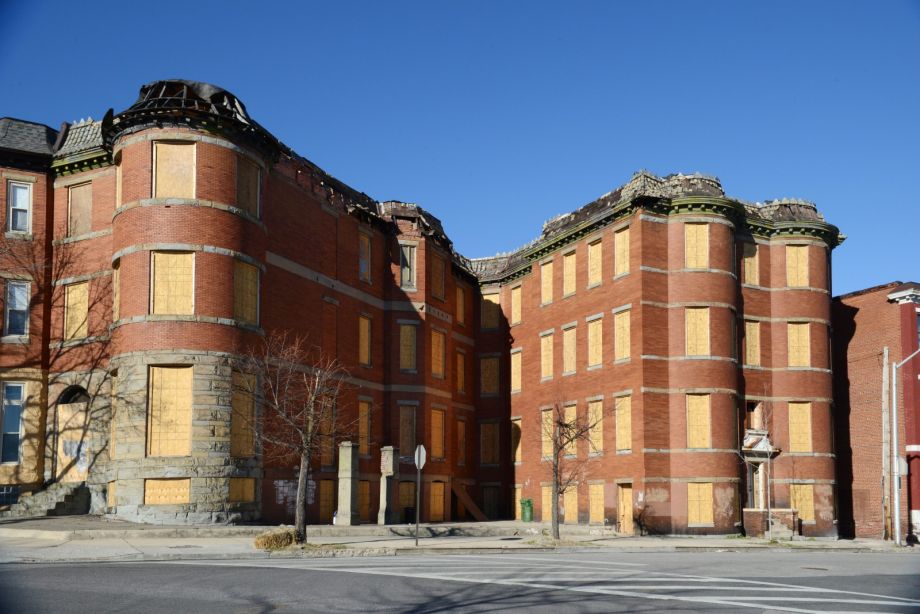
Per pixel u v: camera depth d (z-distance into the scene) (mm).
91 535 27734
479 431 53281
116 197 35812
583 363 45250
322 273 41281
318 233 41219
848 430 47469
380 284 46625
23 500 35094
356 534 33312
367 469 43750
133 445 31844
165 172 33469
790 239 44781
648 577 19688
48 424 36781
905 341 45031
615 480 41656
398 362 46375
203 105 33969
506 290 53844
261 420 34156
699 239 41969
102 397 35469
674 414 40781
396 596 15641
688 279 41531
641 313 41031
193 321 32594
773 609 14781
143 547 25094
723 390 40875
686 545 33094
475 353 54344
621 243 43281
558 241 47906
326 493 40031
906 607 15492
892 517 44031
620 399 42000
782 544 35438
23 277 37125
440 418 49000
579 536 39000
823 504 42906
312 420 29453
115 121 34688
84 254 36938
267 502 35656
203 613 13289
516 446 51125
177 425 32219
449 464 49062
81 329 36781
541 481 47969
